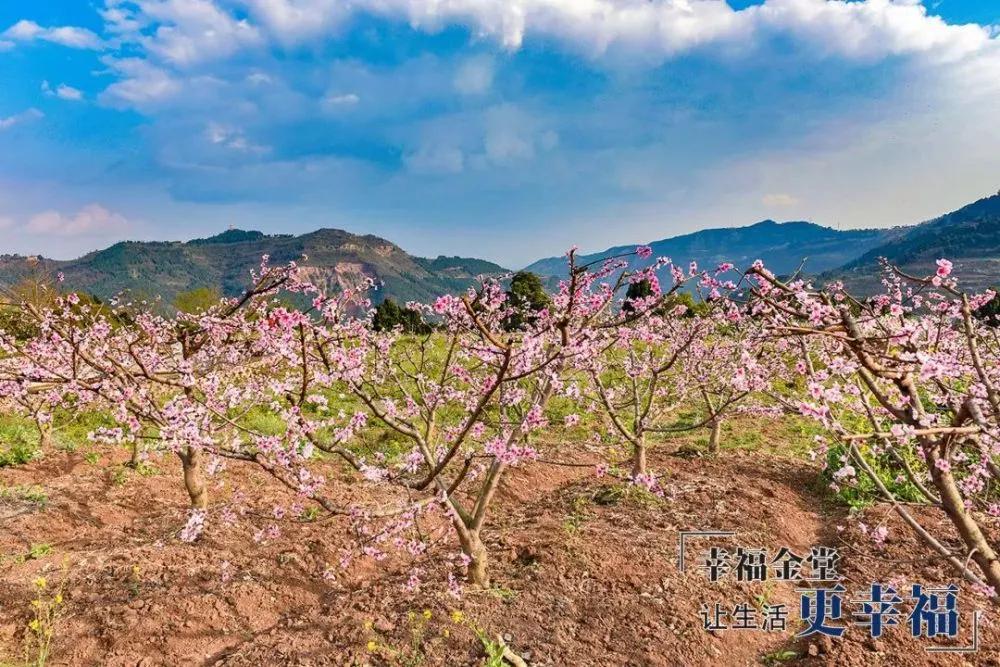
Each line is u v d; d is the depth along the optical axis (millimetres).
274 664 4434
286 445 4891
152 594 5504
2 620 5059
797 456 10336
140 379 5168
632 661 4539
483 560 5488
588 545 6297
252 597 5602
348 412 12469
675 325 8961
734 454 10359
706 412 13148
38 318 5570
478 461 6469
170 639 4902
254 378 6586
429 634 4730
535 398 5555
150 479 9086
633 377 8125
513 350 4207
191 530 5184
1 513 7406
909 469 3418
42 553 6504
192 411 4766
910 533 6629
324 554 6539
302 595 5832
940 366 2777
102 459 9828
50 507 7688
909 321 3338
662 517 7180
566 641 4711
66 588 5664
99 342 6477
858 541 6645
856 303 3613
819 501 8055
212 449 4512
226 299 6293
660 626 4965
